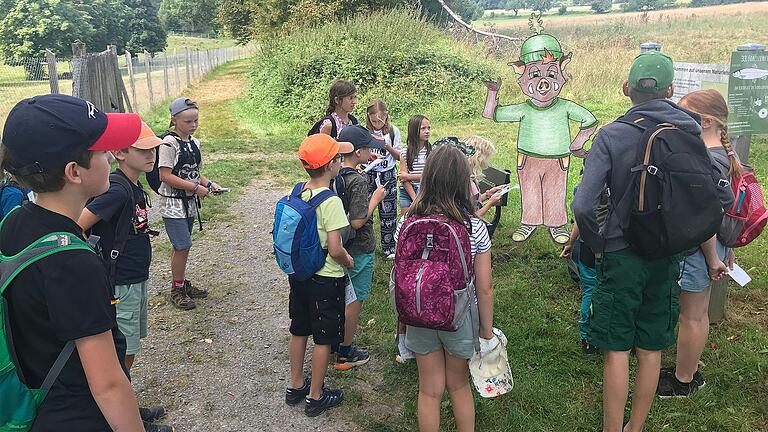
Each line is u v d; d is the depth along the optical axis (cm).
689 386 362
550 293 508
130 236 330
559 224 546
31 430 167
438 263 268
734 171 336
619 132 288
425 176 278
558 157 536
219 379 396
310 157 327
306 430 342
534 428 336
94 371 164
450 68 1605
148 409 352
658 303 294
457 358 288
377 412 358
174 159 467
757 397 360
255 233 707
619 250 290
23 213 169
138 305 340
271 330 465
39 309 161
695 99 340
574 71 1603
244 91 2281
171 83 2520
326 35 1764
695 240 269
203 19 6319
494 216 593
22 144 158
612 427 308
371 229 398
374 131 567
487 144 466
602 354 411
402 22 1802
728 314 459
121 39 5816
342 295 344
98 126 168
